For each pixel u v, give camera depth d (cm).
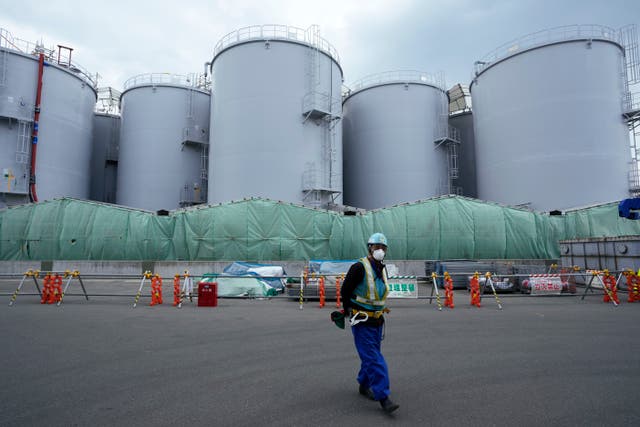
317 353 643
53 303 1257
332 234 2219
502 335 773
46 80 3472
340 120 3488
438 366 564
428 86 3794
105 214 2334
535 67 3138
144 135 3862
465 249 2177
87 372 540
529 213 2231
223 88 3234
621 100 3020
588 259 1814
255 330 834
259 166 3009
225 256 2191
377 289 417
